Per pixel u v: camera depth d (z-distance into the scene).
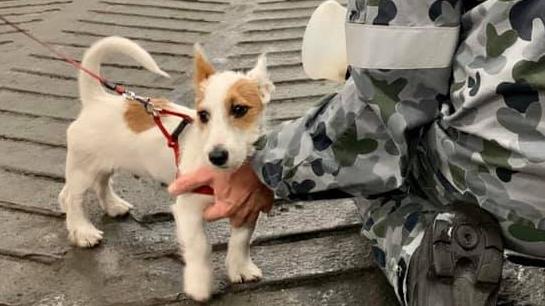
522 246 1.37
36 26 4.39
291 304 1.77
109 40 1.98
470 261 1.36
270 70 3.43
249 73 1.72
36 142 2.72
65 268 1.95
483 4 1.34
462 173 1.38
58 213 2.22
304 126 1.61
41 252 2.02
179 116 1.91
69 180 2.06
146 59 1.98
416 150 1.54
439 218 1.43
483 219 1.38
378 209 1.68
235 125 1.63
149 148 1.92
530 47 1.23
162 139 1.90
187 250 1.79
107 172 2.07
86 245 2.03
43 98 3.17
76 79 3.41
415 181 1.63
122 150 1.98
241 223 1.75
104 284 1.88
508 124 1.28
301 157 1.57
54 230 2.14
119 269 1.94
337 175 1.55
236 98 1.62
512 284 1.78
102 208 2.24
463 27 1.42
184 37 4.10
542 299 1.73
